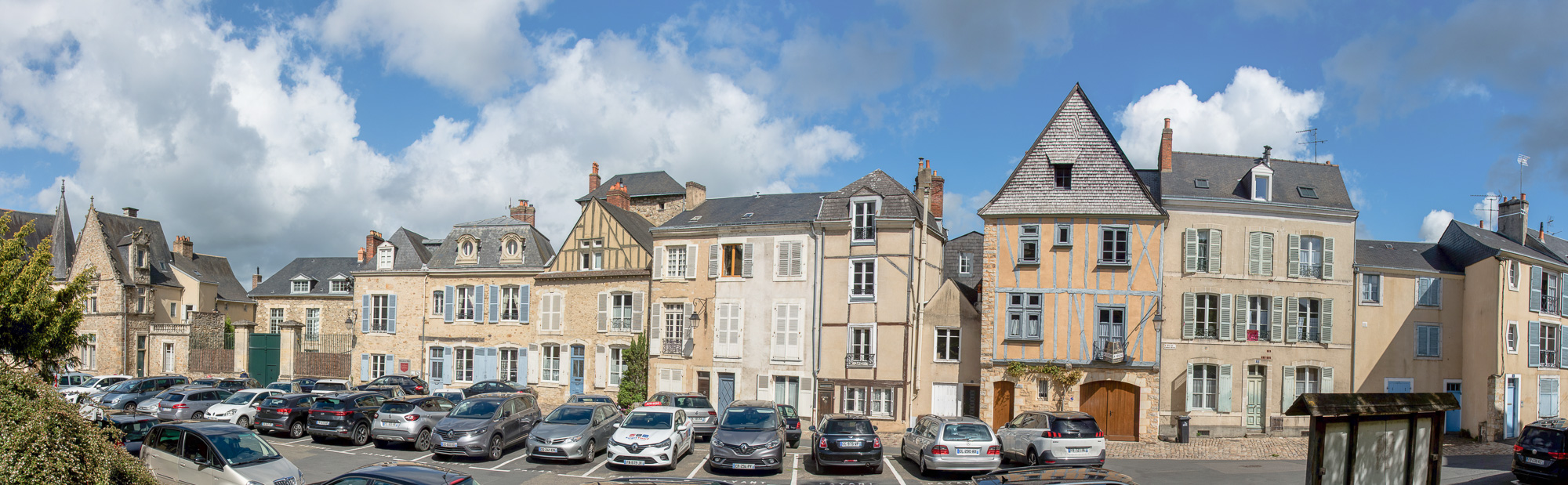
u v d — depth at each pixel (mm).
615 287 31938
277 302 44281
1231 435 25391
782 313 28781
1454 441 25766
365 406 21922
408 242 36844
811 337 28312
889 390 27234
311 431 21141
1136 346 24984
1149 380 24828
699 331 29938
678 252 30812
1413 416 10492
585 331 32406
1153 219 25266
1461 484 18172
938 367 27469
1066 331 25344
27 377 10453
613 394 31547
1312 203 26422
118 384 29672
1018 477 10945
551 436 18453
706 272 30094
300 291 44906
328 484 10656
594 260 32938
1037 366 25312
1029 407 25344
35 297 17797
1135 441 24688
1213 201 25750
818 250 28484
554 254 35875
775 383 28781
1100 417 25062
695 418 23438
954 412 27156
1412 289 26859
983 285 26188
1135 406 24922
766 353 28844
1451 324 27031
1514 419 26500
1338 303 26188
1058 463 18328
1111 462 20625
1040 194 26031
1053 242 25672
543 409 32656
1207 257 25750
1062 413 19172
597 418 19781
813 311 28375
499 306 34406
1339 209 26172
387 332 36094
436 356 35344
